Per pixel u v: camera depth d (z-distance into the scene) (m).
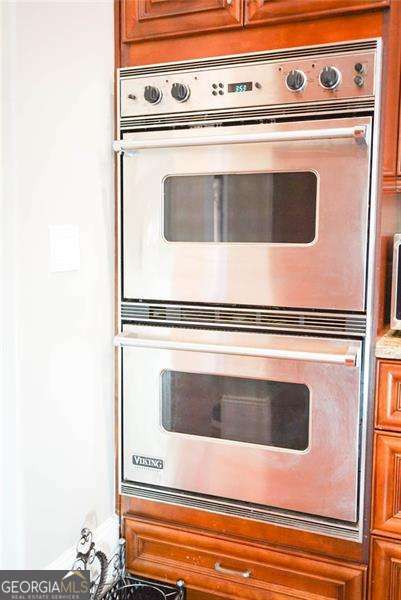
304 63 1.41
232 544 1.62
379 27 1.39
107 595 1.63
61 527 1.52
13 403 1.34
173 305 1.63
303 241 1.46
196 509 1.66
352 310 1.43
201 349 1.54
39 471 1.43
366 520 1.47
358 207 1.39
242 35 1.52
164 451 1.67
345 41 1.38
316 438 1.49
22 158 1.32
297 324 1.49
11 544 1.37
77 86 1.50
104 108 1.63
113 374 1.74
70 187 1.50
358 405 1.44
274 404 1.53
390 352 1.40
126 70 1.61
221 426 1.60
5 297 1.31
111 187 1.68
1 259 1.30
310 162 1.42
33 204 1.37
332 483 1.48
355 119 1.38
